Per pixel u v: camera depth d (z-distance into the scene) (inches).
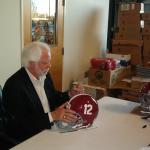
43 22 139.6
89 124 61.6
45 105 74.5
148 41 150.9
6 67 118.9
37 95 71.6
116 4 172.2
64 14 154.6
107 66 137.8
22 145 51.8
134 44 154.4
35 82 72.7
